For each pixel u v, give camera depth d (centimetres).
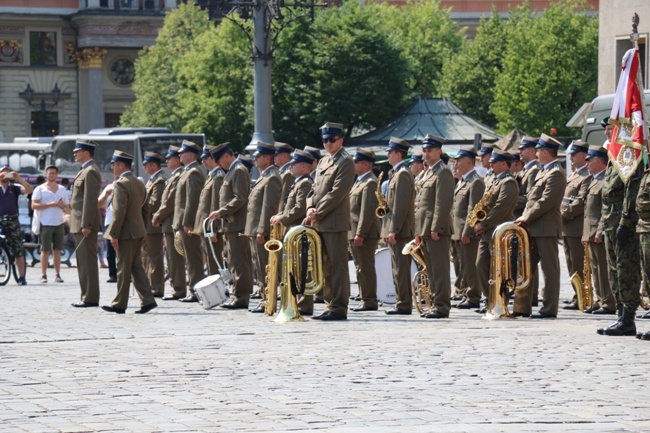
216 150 6144
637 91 4359
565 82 19025
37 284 7906
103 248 9506
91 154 5766
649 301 5466
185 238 6241
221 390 3181
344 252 5012
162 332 4553
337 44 18925
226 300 5734
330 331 4547
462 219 5884
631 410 2889
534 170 5994
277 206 5616
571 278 5534
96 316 5303
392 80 19188
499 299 5106
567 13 19625
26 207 11825
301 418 2794
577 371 3494
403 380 3338
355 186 5734
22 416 2841
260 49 9506
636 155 4294
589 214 5409
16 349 4031
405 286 5328
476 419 2769
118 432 2656
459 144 13862
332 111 18962
